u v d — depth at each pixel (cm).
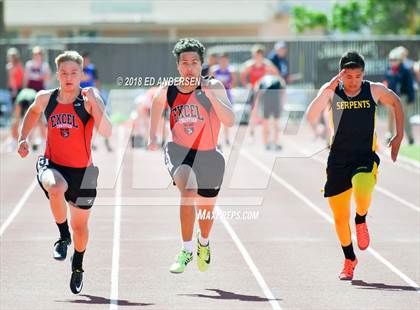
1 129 6675
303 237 2828
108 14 10881
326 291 2156
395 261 2489
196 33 11106
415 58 7312
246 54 7775
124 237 2823
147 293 2145
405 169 4375
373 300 2069
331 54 7569
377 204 3444
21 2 10875
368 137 2211
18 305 2033
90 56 7700
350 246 2278
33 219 3141
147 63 7706
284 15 11312
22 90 5516
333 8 9569
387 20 9300
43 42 7669
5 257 2542
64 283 2245
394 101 2217
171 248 2658
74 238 2105
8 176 4231
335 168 2228
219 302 2058
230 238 2811
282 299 2083
